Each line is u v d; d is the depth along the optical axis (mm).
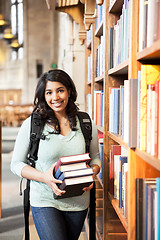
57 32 18828
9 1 22531
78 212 2039
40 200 1963
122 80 2373
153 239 1210
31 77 20750
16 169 1992
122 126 1804
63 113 2076
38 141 1991
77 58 6070
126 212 1739
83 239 3361
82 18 4547
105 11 2359
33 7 20344
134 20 1452
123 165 1914
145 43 1341
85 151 2105
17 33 22453
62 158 1795
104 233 2395
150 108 1285
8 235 3463
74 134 2041
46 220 1892
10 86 23047
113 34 2271
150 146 1271
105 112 2383
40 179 1885
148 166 1461
